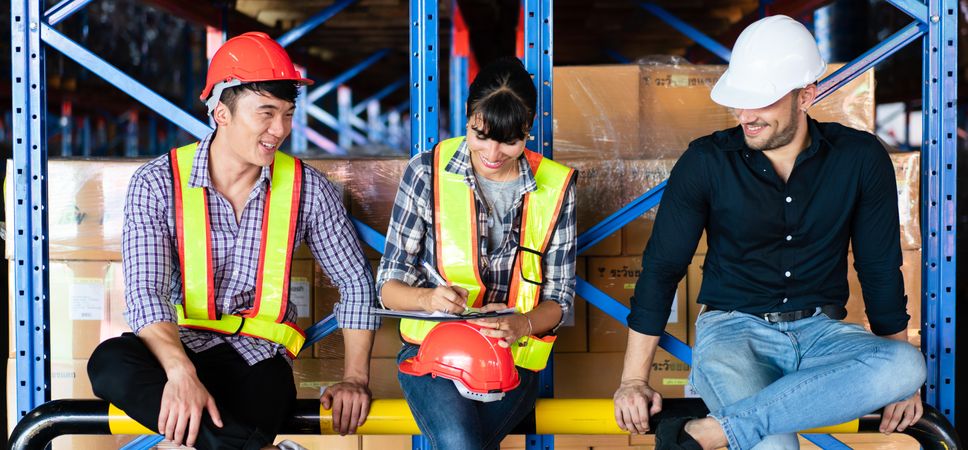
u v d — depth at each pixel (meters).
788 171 2.38
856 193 2.34
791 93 2.26
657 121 3.14
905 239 2.92
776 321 2.43
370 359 2.83
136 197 2.38
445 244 2.39
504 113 2.17
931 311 2.66
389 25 6.98
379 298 2.45
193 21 5.40
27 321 2.65
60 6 2.66
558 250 2.47
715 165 2.36
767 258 2.40
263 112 2.31
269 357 2.47
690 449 2.08
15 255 2.64
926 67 2.63
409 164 2.47
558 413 2.47
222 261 2.47
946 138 2.62
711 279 2.50
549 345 2.41
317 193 2.54
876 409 2.25
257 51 2.31
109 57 9.37
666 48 7.52
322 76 8.98
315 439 2.99
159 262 2.36
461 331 2.25
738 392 2.23
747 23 5.73
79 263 2.86
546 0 2.62
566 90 3.11
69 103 9.25
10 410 2.89
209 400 2.11
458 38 6.99
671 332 2.99
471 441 2.17
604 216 2.95
